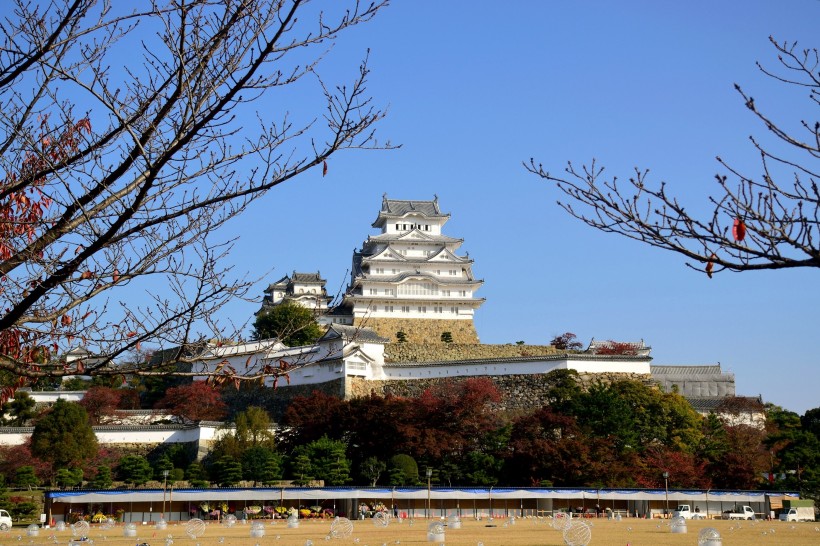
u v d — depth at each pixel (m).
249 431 100.94
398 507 89.25
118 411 111.00
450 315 145.50
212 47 15.63
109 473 91.81
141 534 65.56
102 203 16.31
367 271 149.88
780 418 138.88
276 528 71.50
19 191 16.83
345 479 92.12
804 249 12.13
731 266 12.70
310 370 118.31
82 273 16.36
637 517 91.00
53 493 81.62
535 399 112.44
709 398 131.12
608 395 103.44
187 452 103.88
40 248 15.95
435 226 161.50
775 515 94.69
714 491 94.56
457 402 103.38
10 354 16.73
